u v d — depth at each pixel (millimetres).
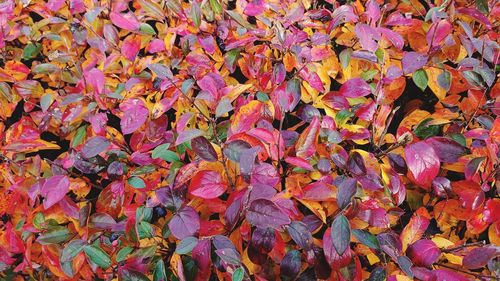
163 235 552
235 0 725
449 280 498
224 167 534
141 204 569
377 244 511
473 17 608
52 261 568
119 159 592
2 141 653
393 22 640
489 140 542
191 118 579
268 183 524
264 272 539
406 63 595
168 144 551
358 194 535
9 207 602
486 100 607
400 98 667
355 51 604
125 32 693
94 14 641
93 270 553
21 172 618
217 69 649
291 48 616
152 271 560
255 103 544
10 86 690
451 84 622
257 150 506
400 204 590
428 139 561
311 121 567
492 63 628
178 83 618
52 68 658
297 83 606
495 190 576
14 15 703
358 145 630
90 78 597
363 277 554
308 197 527
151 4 661
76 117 623
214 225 536
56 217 583
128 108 609
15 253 606
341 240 483
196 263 501
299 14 657
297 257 524
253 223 490
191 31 655
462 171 568
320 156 574
